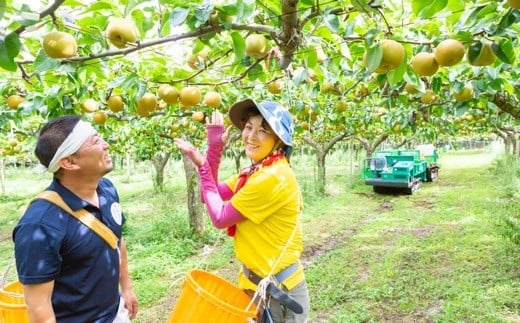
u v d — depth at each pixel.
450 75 3.31
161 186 18.28
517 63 3.30
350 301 5.27
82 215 1.78
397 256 6.99
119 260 2.00
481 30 1.99
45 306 1.65
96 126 4.95
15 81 3.54
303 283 1.95
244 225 1.93
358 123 9.73
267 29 2.04
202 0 1.95
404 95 3.73
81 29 2.11
